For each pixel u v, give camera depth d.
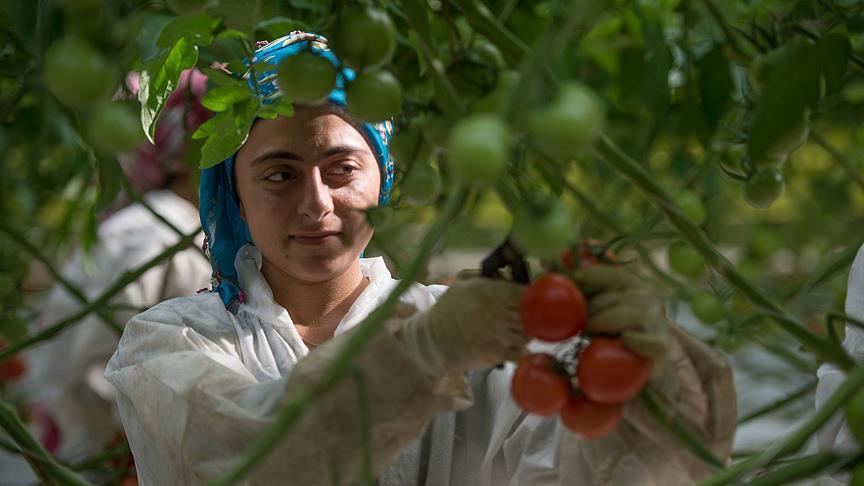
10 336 2.14
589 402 0.90
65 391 2.46
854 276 1.64
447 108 0.88
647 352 0.86
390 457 1.10
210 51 1.43
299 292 1.55
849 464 0.86
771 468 1.14
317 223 1.42
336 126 1.43
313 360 1.06
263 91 1.43
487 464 1.42
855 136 3.03
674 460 1.14
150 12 1.14
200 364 1.26
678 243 1.22
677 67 1.93
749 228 3.28
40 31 0.96
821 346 0.95
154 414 1.26
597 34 2.08
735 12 1.94
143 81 1.15
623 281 0.91
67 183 2.34
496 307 0.95
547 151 0.76
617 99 2.02
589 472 1.25
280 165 1.42
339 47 0.92
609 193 2.23
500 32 0.92
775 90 1.05
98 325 2.43
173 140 2.40
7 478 2.83
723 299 1.69
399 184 1.07
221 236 1.57
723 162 1.27
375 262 1.64
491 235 3.47
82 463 2.07
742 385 3.20
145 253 2.42
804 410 2.91
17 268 2.69
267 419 1.12
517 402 0.91
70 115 1.46
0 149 2.19
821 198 3.58
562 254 0.95
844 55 1.21
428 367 1.03
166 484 1.33
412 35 1.06
